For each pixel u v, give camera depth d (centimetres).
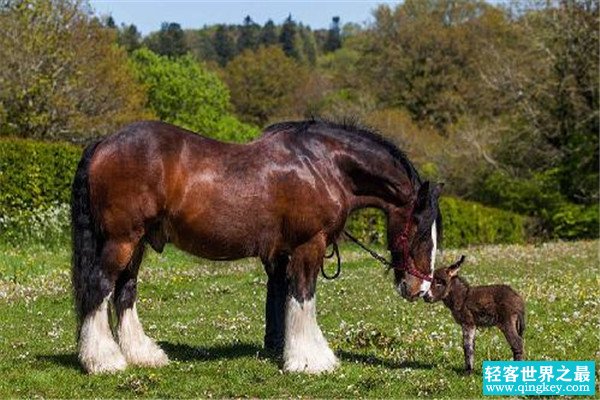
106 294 951
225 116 6328
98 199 948
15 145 2486
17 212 2467
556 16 4250
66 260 2148
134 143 947
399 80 6469
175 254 2348
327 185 981
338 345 1157
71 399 867
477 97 5562
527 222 4212
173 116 5909
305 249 981
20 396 879
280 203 966
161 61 6128
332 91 7188
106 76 3681
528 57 4378
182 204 947
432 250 988
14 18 3180
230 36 10931
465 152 4544
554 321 1324
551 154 4294
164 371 976
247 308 1539
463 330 964
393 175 1002
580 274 2008
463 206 3688
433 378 951
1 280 1827
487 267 2219
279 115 6994
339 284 1833
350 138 1010
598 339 1179
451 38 6328
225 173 959
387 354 1103
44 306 1539
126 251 950
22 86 3138
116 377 934
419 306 1514
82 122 3350
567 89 4212
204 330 1305
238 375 960
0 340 1204
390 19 6619
